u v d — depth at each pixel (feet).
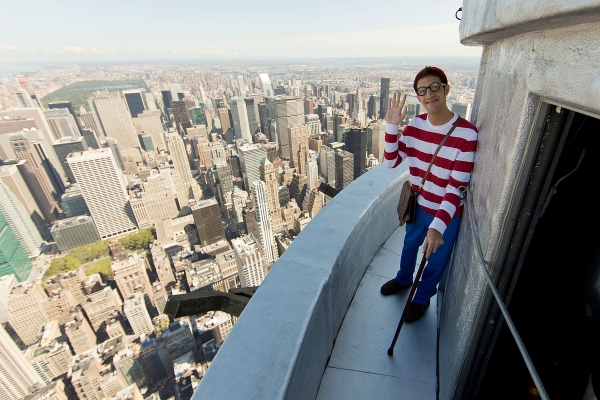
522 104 2.26
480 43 3.81
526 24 1.65
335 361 5.26
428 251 4.35
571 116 2.02
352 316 6.10
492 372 3.51
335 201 6.55
